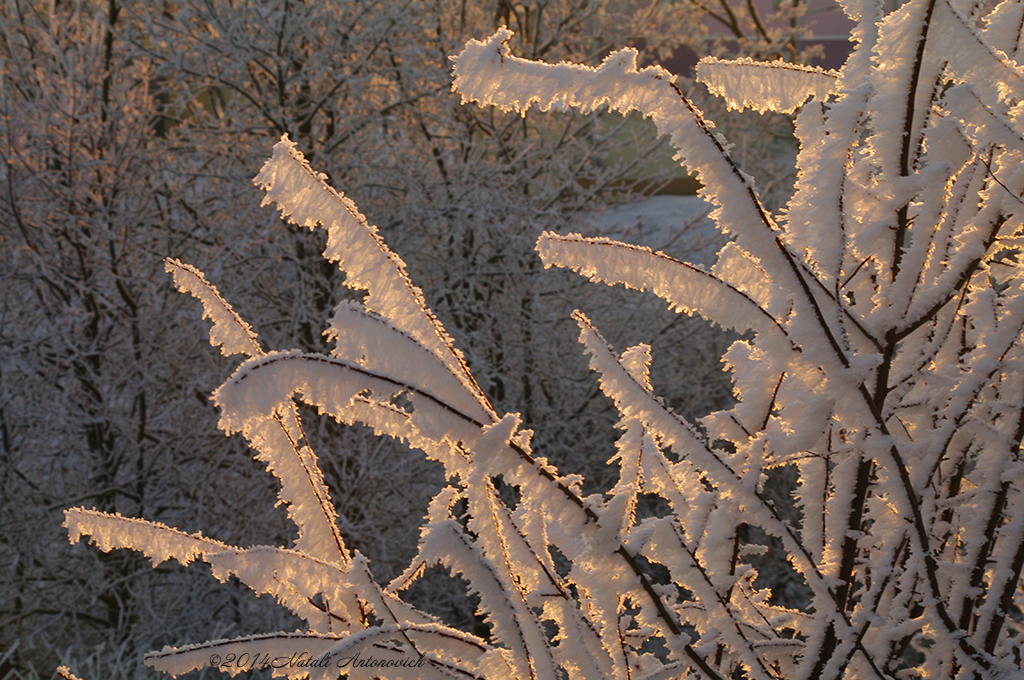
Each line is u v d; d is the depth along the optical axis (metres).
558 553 10.30
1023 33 2.52
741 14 19.95
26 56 13.20
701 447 2.44
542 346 13.66
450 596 12.20
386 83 13.73
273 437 2.46
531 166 14.67
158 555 2.46
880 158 2.40
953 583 2.58
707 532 2.47
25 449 11.90
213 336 2.48
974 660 2.51
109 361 12.33
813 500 2.48
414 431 2.38
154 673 9.09
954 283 2.45
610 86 2.33
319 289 12.80
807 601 12.94
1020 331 2.54
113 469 12.16
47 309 12.29
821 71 2.41
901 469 2.45
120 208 12.24
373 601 2.41
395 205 14.03
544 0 15.19
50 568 11.89
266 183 2.36
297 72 12.62
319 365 2.30
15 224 11.93
